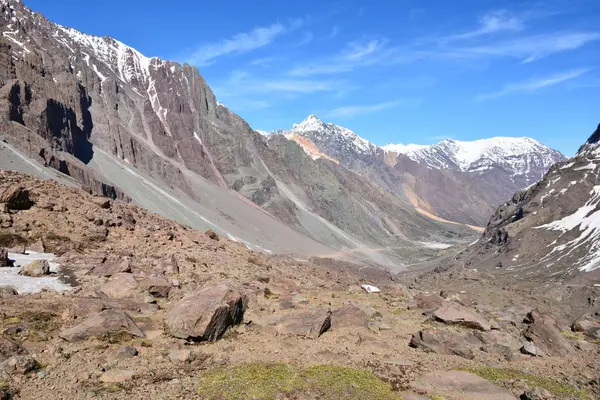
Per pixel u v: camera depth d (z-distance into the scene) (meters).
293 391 14.98
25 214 32.91
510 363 20.20
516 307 33.75
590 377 18.89
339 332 22.39
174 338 18.34
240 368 16.44
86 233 33.06
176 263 29.78
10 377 13.85
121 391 14.02
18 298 20.12
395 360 19.17
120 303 20.94
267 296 28.22
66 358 15.68
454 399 15.68
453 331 23.91
